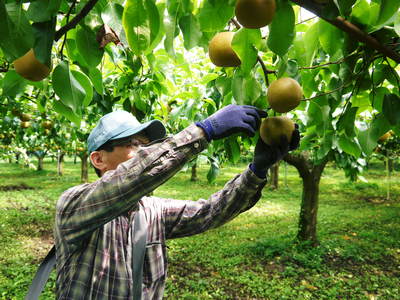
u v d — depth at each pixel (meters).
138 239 1.33
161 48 2.42
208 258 6.26
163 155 1.01
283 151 1.23
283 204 11.77
